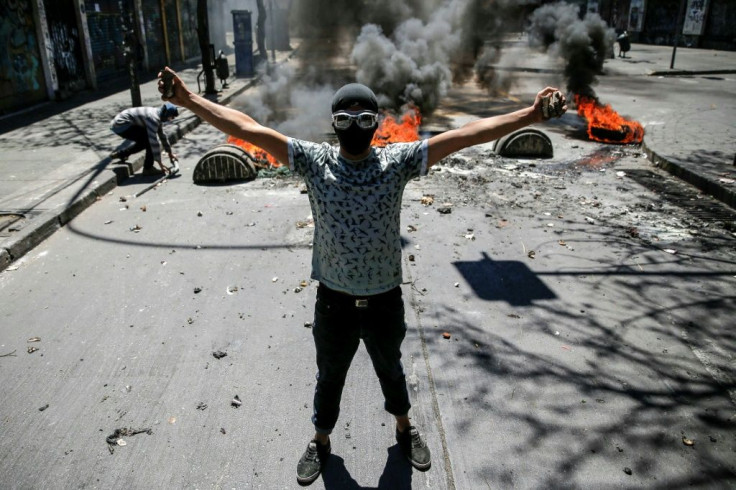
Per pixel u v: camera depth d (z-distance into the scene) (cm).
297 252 547
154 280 492
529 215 642
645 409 328
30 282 491
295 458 294
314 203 233
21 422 320
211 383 354
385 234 231
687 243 561
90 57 1608
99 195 713
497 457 292
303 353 385
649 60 2291
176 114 788
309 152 229
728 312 432
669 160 810
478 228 604
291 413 327
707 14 2778
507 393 342
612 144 995
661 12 3073
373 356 264
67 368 370
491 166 846
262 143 230
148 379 358
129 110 778
